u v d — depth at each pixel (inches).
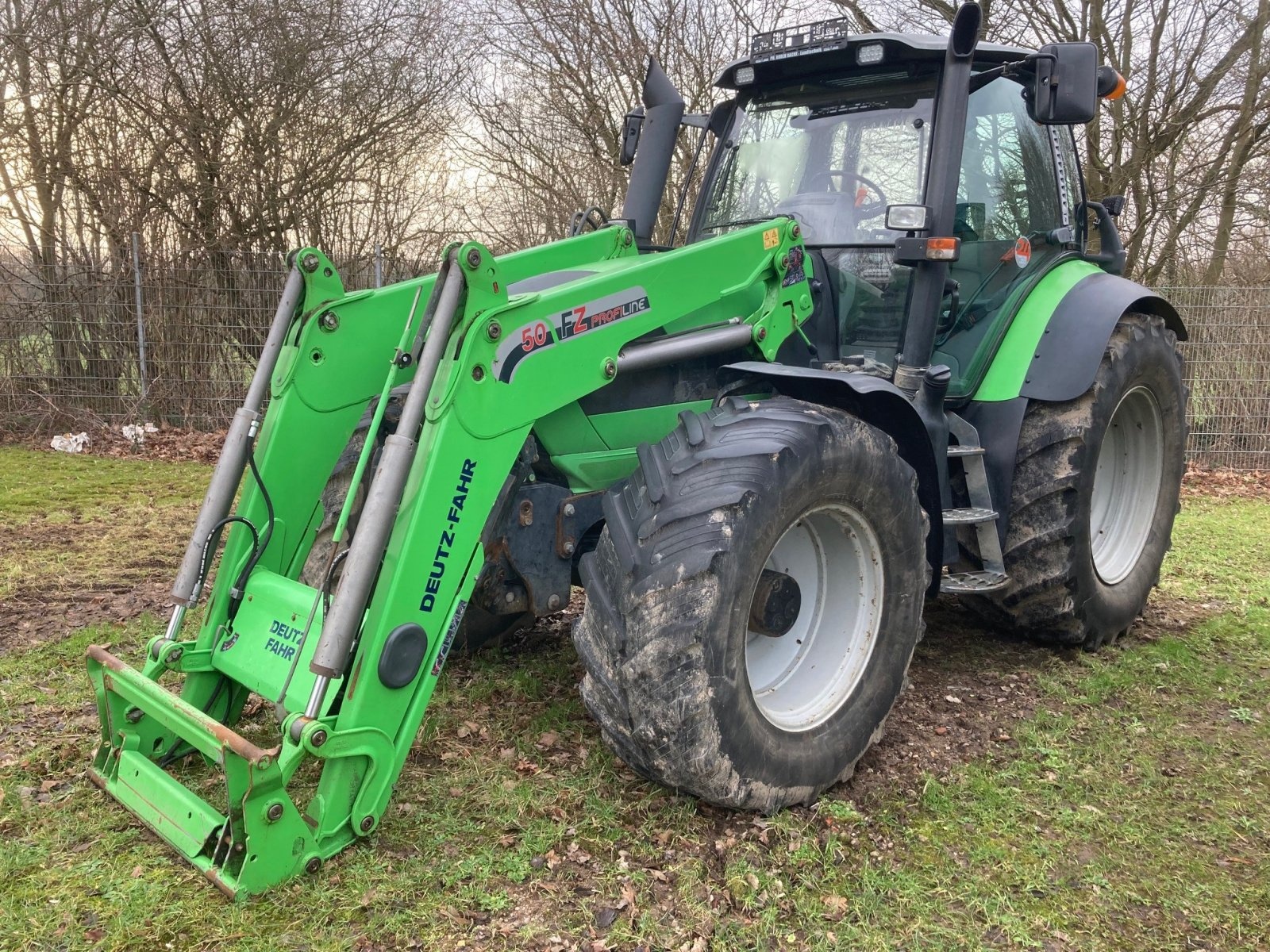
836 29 138.6
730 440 103.3
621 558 99.7
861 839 101.6
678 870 93.0
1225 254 433.7
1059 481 146.1
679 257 115.5
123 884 87.7
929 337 134.0
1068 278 159.2
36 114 358.6
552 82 442.6
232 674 102.7
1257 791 116.0
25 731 117.6
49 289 354.6
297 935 81.9
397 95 404.8
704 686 94.6
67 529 219.1
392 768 93.7
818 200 147.0
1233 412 364.2
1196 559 227.3
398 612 92.0
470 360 95.6
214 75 373.4
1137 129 420.5
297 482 111.3
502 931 84.0
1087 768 120.4
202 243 372.8
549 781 109.3
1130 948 87.9
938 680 148.1
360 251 414.3
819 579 118.3
